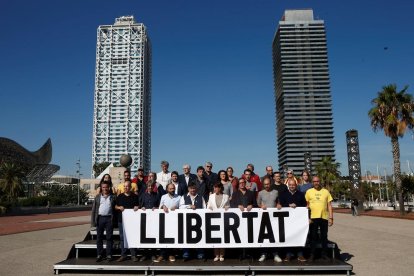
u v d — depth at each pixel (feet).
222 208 31.53
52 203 238.48
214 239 31.09
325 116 464.65
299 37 487.61
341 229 67.46
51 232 65.62
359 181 141.90
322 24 489.67
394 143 112.98
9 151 291.99
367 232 61.11
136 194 33.04
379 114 113.09
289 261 30.25
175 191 34.94
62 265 28.63
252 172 40.60
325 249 31.24
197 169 35.24
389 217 107.65
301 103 467.52
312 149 453.99
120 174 94.58
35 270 30.01
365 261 33.27
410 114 110.32
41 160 388.16
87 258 31.81
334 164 188.55
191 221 31.42
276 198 31.89
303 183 38.78
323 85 472.44
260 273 28.78
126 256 32.55
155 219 31.48
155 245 31.07
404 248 41.37
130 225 31.45
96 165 433.48
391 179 274.57
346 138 146.41
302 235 30.94
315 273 28.73
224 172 34.78
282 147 483.10
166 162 39.91
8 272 29.17
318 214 30.96
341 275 27.91
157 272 29.27
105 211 30.83
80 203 303.27
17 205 181.68
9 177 183.01
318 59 481.46
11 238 55.21
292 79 475.72
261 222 31.22
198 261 30.45
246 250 33.60
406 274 27.68
